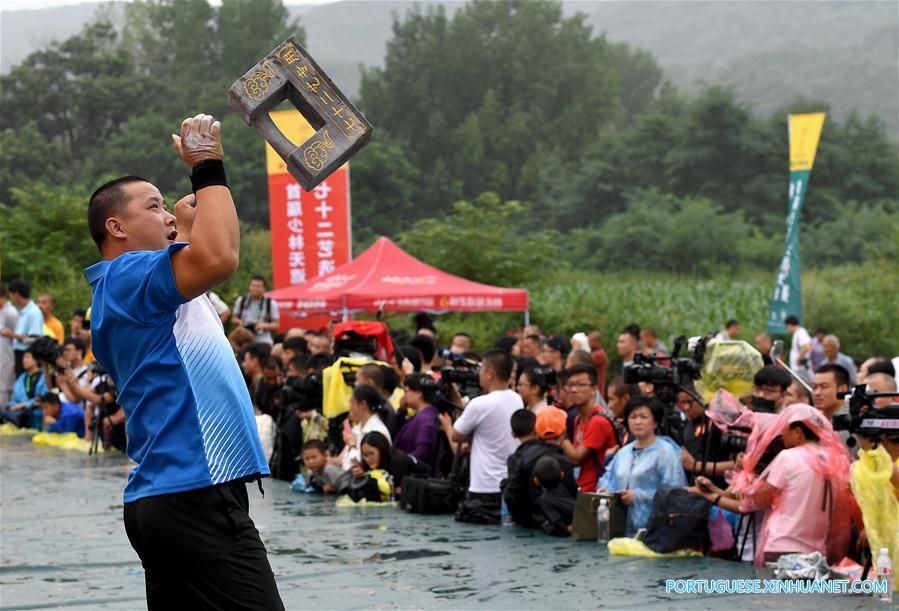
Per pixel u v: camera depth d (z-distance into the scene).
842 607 5.52
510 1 69.81
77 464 11.70
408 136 65.50
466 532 7.80
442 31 68.50
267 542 7.43
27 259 24.48
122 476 10.73
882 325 25.75
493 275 26.98
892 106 119.31
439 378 9.91
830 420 7.52
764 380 7.15
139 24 66.12
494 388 8.48
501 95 67.62
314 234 16.62
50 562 6.71
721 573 6.34
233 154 50.72
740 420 6.84
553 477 7.67
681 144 56.41
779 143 56.28
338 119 3.38
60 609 5.58
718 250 46.69
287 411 10.76
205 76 64.38
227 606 3.33
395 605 5.65
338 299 14.59
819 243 49.06
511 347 12.09
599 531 7.36
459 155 62.38
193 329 3.39
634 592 5.88
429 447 9.30
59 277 24.22
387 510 8.88
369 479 9.12
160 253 3.33
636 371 7.48
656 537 6.91
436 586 6.07
